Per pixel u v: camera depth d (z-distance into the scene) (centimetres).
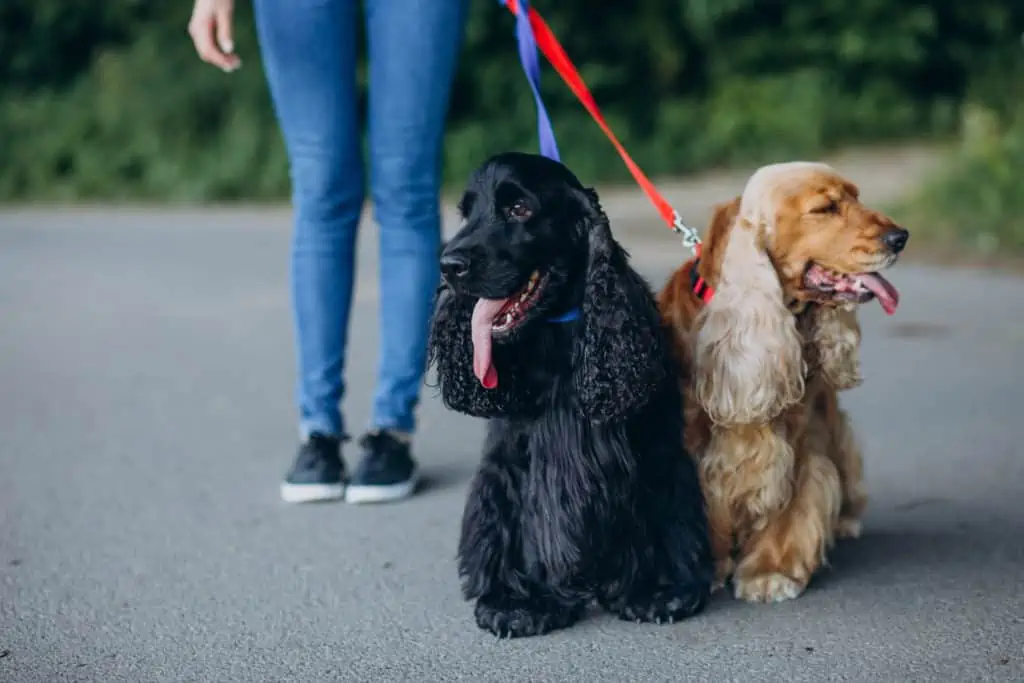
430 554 397
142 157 1770
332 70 436
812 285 342
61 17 1994
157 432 556
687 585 340
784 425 347
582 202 331
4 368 692
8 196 1744
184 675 313
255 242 1172
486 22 1773
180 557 399
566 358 331
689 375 352
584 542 327
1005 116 1505
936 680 295
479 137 1703
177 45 1894
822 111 1759
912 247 1002
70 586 375
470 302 347
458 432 547
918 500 436
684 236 377
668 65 1847
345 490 459
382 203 448
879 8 1870
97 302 885
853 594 353
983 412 546
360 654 323
